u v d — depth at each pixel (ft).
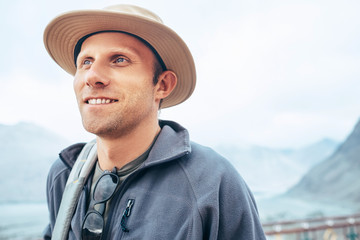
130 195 3.14
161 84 3.62
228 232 3.01
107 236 3.00
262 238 3.18
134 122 3.13
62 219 3.36
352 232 11.60
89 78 2.94
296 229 10.72
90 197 3.42
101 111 2.98
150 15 3.52
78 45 3.65
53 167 4.32
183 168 3.22
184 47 3.41
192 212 2.92
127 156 3.35
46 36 3.83
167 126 3.70
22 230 92.22
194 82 3.86
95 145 3.95
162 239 2.80
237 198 3.13
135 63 3.15
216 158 3.45
